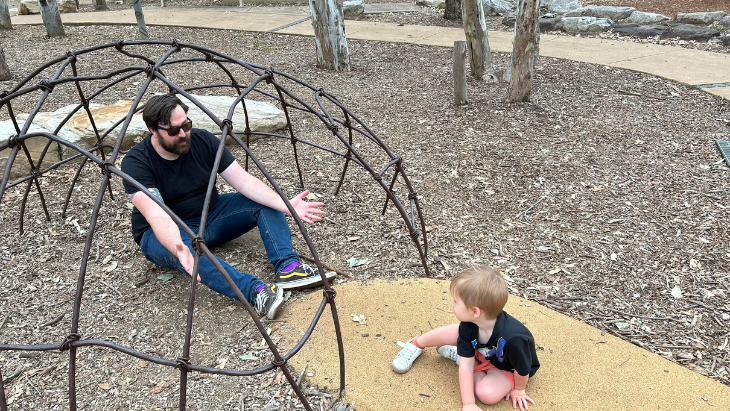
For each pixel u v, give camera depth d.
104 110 4.98
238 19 10.55
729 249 3.38
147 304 2.98
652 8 10.35
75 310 1.87
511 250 3.46
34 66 7.18
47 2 8.68
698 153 4.78
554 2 10.64
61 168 4.49
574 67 7.36
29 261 3.34
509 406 2.29
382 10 11.60
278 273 3.00
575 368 2.48
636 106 5.93
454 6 10.56
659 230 3.63
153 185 2.77
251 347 2.65
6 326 2.81
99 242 3.55
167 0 13.20
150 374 2.52
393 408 2.29
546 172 4.50
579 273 3.21
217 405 2.34
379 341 2.67
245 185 3.07
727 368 2.48
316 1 6.93
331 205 4.03
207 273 2.80
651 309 2.89
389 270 3.27
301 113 5.81
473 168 4.59
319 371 2.50
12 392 2.41
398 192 4.21
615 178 4.37
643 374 2.44
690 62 7.35
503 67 7.32
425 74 7.19
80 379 2.49
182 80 6.52
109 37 8.95
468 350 2.26
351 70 7.39
